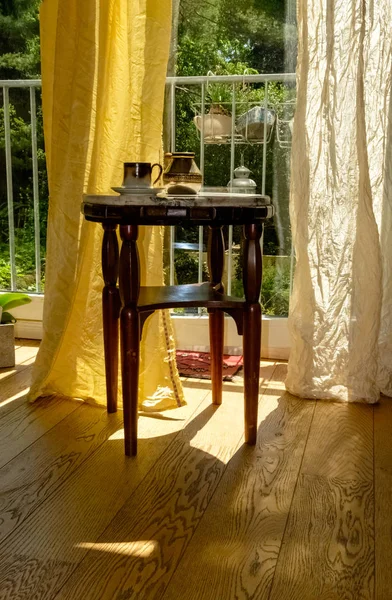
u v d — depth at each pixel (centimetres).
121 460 166
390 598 113
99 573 119
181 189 169
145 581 117
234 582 117
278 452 172
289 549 127
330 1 192
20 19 303
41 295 280
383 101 199
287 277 253
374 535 132
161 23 191
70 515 138
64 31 195
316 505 144
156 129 196
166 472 159
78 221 198
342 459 168
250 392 172
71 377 209
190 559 123
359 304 204
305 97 198
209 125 253
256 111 249
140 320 164
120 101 200
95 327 208
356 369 207
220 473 159
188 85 252
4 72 309
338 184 201
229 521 137
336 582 117
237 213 159
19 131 298
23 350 264
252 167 256
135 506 143
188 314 270
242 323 170
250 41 243
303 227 204
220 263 199
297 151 201
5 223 310
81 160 197
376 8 195
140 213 153
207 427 189
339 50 195
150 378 205
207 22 244
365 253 200
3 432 182
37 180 288
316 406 206
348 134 200
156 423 191
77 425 189
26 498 145
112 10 196
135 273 158
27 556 124
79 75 193
